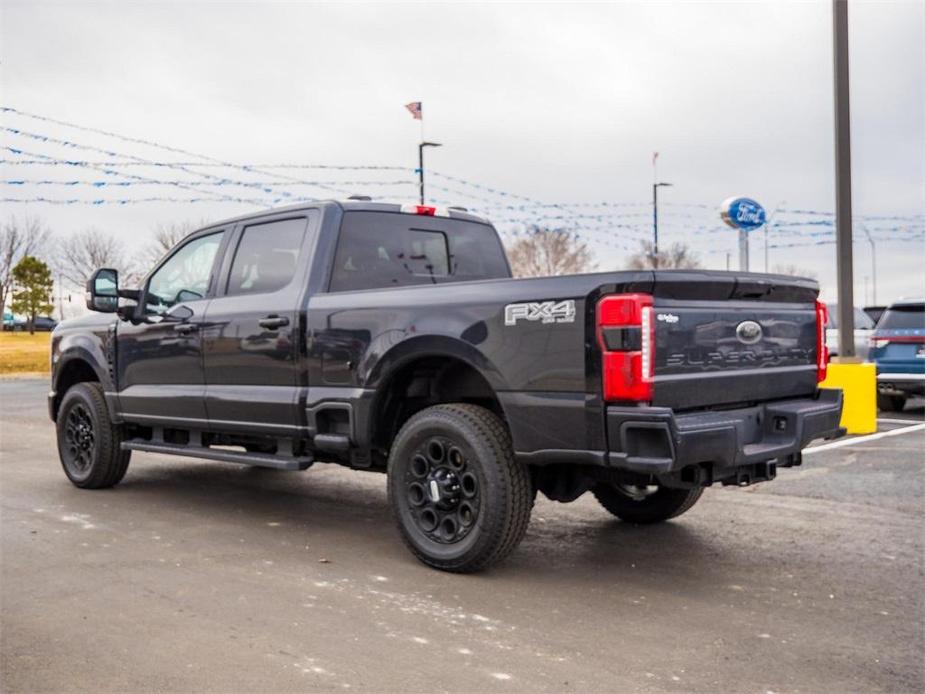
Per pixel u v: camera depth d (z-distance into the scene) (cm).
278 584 472
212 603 439
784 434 491
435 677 350
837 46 1122
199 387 637
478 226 688
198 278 664
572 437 441
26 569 499
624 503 609
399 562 517
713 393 461
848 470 799
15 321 6125
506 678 349
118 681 346
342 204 597
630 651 378
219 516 643
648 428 416
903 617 420
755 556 527
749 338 487
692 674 354
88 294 666
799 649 380
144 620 414
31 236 4691
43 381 2356
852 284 1108
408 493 510
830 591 460
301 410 565
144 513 652
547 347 448
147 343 680
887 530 586
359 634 397
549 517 637
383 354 518
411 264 627
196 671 355
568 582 477
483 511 471
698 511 648
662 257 3234
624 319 421
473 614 425
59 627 405
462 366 534
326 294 560
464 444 479
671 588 466
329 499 709
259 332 591
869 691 338
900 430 1070
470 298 482
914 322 1193
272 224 620
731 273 466
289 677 349
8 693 335
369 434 531
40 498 709
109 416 725
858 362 1088
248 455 607
